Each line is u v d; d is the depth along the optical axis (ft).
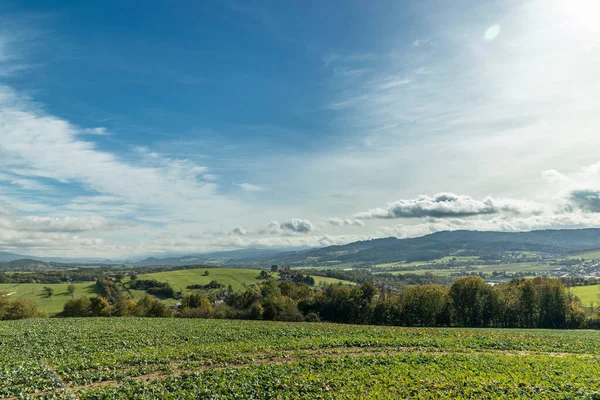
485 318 270.46
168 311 320.09
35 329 153.79
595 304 277.64
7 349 112.88
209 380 76.64
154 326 168.14
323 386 70.95
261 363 94.43
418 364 90.22
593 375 78.59
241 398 65.46
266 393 67.51
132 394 68.69
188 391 69.51
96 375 81.30
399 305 284.41
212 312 291.38
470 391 67.26
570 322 255.70
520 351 114.93
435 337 138.62
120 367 89.45
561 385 70.64
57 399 66.74
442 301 276.00
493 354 106.22
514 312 267.59
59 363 91.61
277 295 331.36
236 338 133.49
